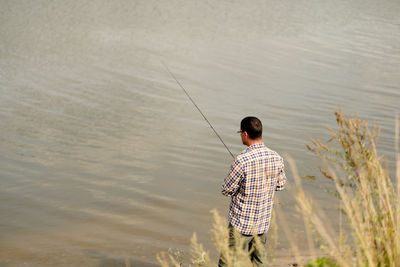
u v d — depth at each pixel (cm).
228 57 1778
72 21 2161
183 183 777
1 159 841
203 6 2770
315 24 2508
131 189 746
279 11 2800
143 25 2195
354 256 234
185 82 1446
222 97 1325
